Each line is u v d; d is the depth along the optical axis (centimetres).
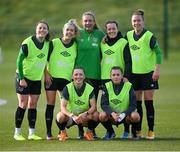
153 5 13275
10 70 7981
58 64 2956
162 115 3788
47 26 2922
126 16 12788
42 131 3178
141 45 2958
